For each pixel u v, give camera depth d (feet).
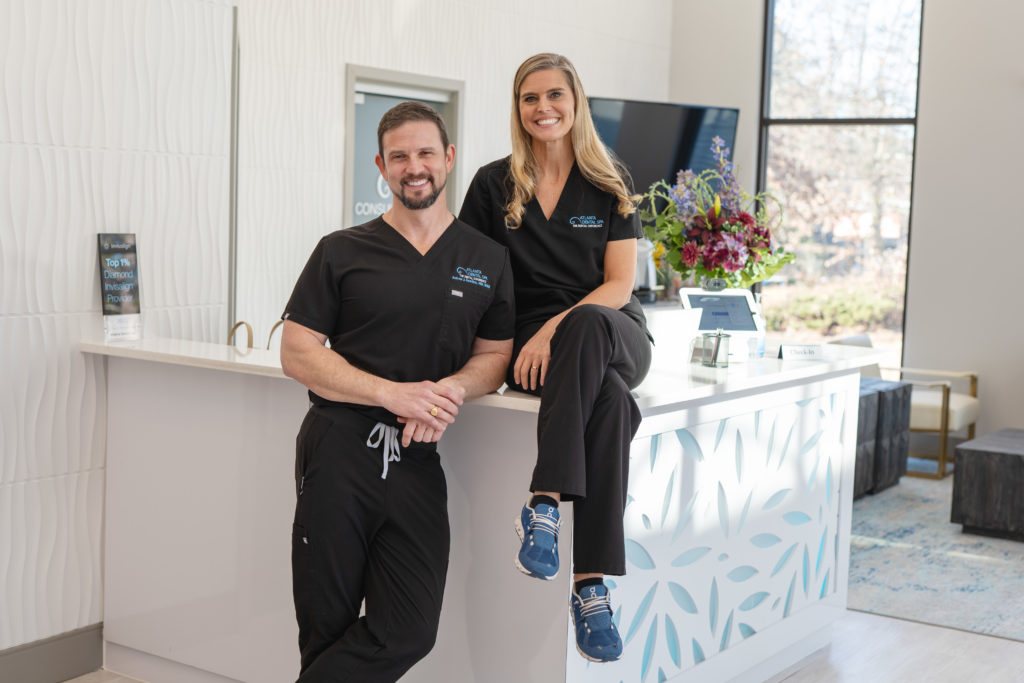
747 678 11.46
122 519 11.63
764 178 27.20
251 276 18.07
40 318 11.12
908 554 17.08
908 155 25.32
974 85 24.13
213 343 11.85
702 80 27.61
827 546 12.89
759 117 27.09
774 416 11.52
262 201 18.12
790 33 26.68
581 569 8.20
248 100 17.75
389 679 8.59
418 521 8.65
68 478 11.47
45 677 11.39
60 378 11.32
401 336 8.57
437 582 8.71
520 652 8.96
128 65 11.73
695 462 10.23
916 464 24.30
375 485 8.48
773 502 11.62
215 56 12.60
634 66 26.81
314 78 18.79
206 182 12.60
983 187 24.14
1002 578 15.89
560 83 9.23
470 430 9.19
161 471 11.26
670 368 10.75
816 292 26.58
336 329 8.79
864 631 13.58
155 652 11.44
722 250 11.80
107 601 11.82
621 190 9.44
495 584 9.08
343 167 19.48
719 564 10.73
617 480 8.15
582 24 24.97
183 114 12.30
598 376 8.11
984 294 24.25
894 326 25.63
